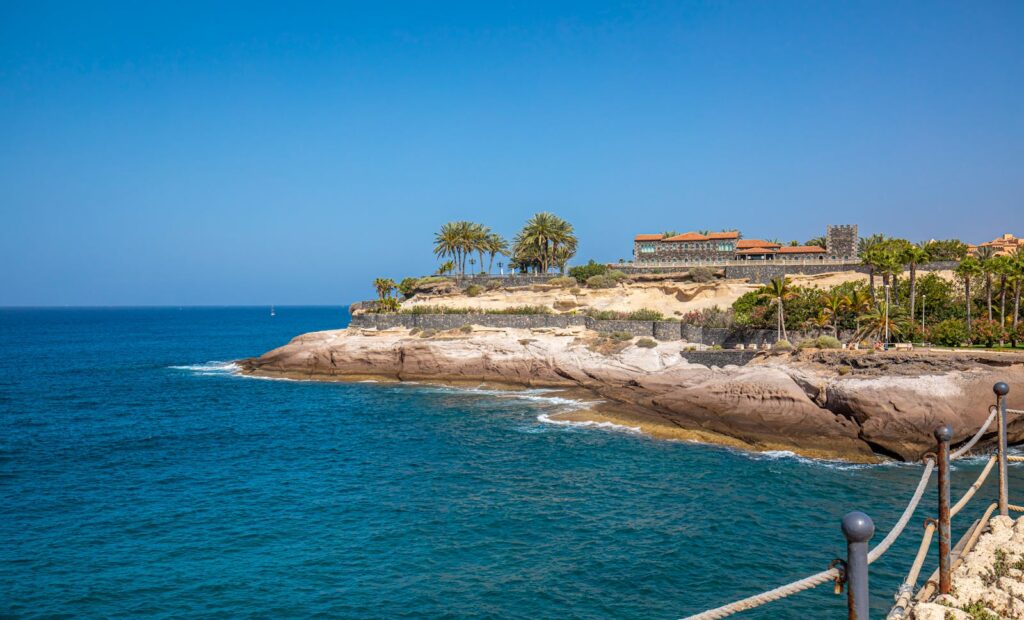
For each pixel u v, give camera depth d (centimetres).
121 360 12588
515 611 2484
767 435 5297
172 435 5650
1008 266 7288
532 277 11906
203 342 18338
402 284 13038
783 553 3014
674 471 4481
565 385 8262
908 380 5153
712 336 8125
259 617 2450
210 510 3625
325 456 4894
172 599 2581
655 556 2984
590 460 4784
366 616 2456
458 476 4328
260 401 7556
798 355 6425
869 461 4825
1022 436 5022
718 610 731
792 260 10606
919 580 2616
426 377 9006
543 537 3222
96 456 4881
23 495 3897
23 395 7975
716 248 11575
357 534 3259
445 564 2908
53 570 2833
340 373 9425
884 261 7469
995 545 1600
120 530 3312
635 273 11188
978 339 7138
